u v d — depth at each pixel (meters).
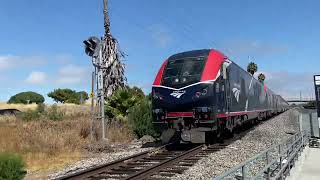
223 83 18.42
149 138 23.27
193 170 12.36
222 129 19.19
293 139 14.80
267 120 41.03
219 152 16.31
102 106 21.55
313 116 23.22
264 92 37.25
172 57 18.42
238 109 21.97
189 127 17.08
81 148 19.53
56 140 19.02
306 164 13.78
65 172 13.59
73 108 57.84
